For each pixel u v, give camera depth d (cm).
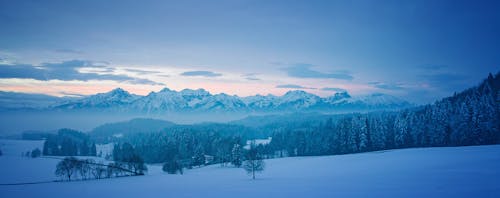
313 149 18825
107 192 8419
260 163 10462
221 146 18350
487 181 6325
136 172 13688
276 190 6850
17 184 11350
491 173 7275
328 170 10506
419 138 16175
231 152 16612
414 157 11681
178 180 10681
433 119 15738
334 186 6888
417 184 6438
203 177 11288
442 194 5312
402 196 5341
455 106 16012
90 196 7881
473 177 6856
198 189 7925
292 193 6316
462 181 6450
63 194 8525
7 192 9406
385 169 9344
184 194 7169
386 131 17262
